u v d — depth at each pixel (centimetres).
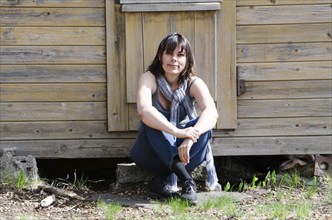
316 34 698
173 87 646
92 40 695
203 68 696
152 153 638
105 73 700
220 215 584
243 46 699
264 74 702
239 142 711
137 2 683
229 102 702
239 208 608
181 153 604
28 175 685
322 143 710
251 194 666
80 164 794
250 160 777
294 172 715
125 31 691
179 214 585
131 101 697
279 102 705
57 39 693
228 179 760
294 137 709
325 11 696
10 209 598
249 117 707
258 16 696
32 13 690
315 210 606
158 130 614
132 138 709
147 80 637
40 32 692
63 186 696
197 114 706
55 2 690
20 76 695
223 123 704
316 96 705
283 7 696
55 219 571
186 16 691
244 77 701
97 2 692
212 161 661
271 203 628
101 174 788
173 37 629
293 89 704
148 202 630
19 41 692
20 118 700
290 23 697
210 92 700
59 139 704
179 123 645
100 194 665
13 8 688
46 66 696
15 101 698
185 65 639
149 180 690
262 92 704
